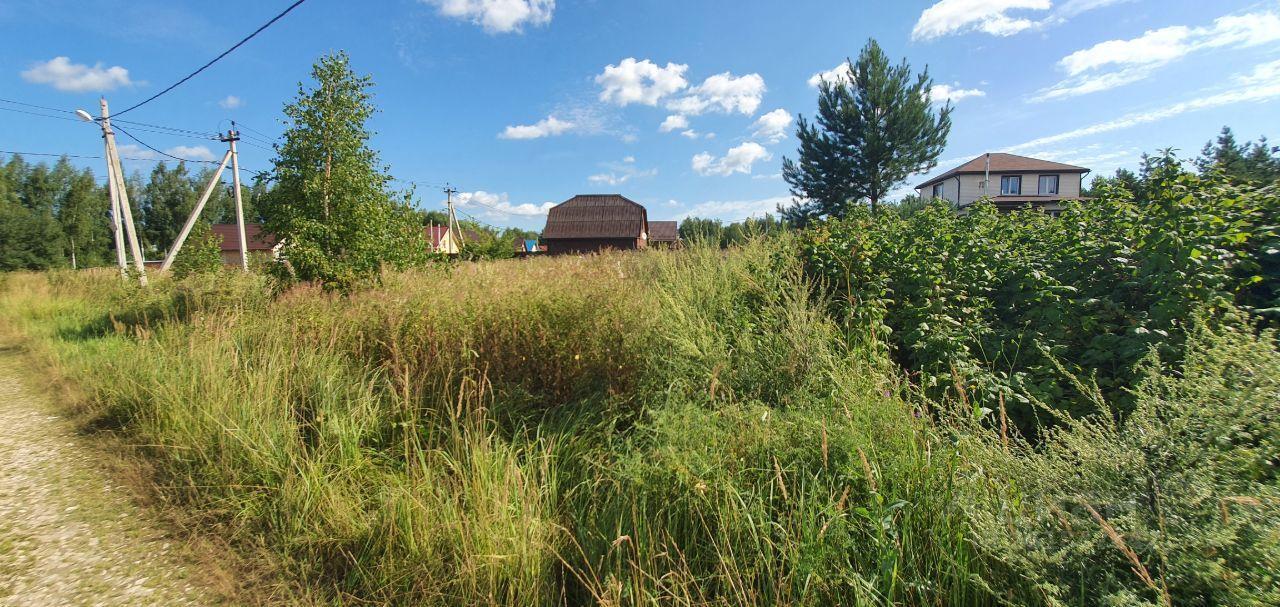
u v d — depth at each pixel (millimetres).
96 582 2527
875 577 1997
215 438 3723
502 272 5879
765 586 2152
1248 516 1630
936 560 2078
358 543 2766
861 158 24359
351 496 3090
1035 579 1779
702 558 2379
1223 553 1646
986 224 5344
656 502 2576
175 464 3684
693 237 7652
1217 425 1905
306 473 3221
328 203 8289
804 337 3615
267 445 3525
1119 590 1694
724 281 5559
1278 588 1527
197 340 5457
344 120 8320
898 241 5000
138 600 2412
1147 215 3703
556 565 2492
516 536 2439
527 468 2877
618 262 7051
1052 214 5730
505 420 3666
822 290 4340
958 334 3766
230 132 16703
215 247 13570
